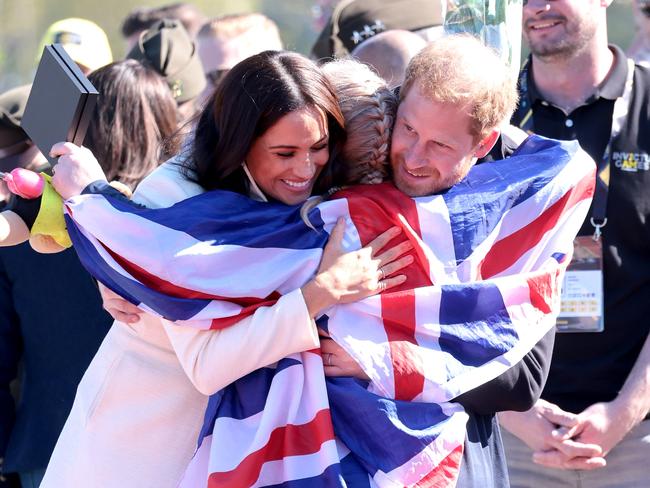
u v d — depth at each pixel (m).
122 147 13.86
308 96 10.31
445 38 10.61
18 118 17.58
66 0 26.86
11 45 26.61
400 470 10.32
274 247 10.57
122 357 11.35
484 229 10.91
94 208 10.45
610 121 14.67
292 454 10.34
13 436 14.25
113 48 26.97
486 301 10.77
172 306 10.33
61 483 11.45
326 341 10.67
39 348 14.12
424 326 10.61
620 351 14.45
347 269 10.50
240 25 21.20
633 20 23.27
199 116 11.47
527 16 14.83
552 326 11.48
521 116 15.19
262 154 10.52
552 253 11.34
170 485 11.22
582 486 14.61
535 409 14.26
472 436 11.05
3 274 14.22
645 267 14.39
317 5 25.02
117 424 11.30
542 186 11.24
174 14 23.58
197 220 10.43
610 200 14.38
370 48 17.06
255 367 10.41
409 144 10.55
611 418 14.10
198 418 11.31
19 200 11.11
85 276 14.02
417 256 10.80
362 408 10.41
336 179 10.98
